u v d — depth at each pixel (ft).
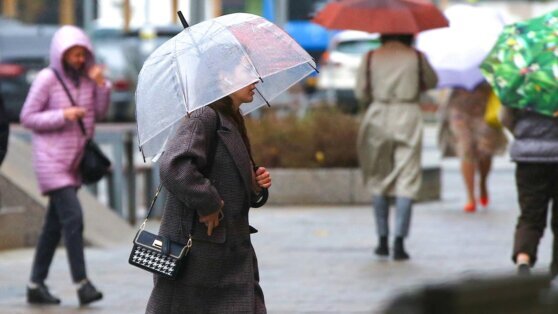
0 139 67.10
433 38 120.67
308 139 135.44
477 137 123.54
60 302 74.59
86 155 74.28
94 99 74.95
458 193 145.48
